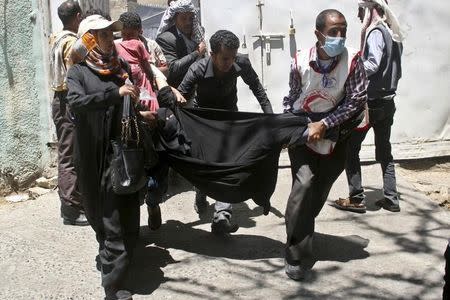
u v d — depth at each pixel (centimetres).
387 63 521
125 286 405
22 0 585
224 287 418
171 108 445
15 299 406
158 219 491
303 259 434
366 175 642
